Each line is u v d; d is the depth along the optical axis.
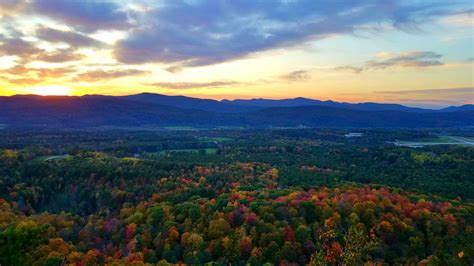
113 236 76.50
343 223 73.00
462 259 61.50
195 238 69.56
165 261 62.31
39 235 72.00
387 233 70.50
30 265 62.97
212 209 82.56
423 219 74.88
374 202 81.38
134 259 64.44
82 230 79.81
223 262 63.84
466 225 72.31
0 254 64.69
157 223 79.44
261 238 68.75
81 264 63.72
